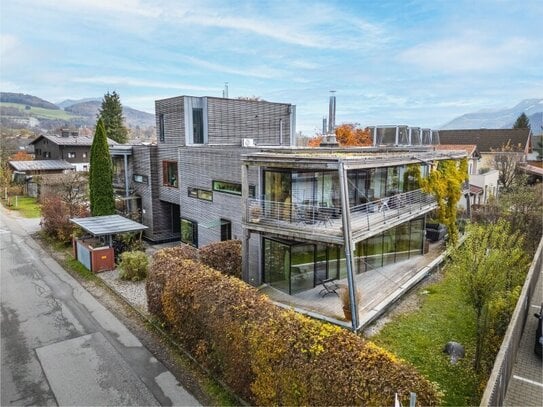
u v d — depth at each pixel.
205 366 10.84
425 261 20.36
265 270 17.67
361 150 21.14
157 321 13.74
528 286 12.82
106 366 11.21
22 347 12.28
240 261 18.38
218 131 25.28
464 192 25.77
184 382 10.45
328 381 7.24
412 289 16.89
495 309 10.92
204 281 11.62
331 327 8.48
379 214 17.39
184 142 24.66
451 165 22.86
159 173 26.80
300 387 7.77
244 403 9.47
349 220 13.03
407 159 16.98
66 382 10.45
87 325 13.80
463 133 57.03
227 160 20.33
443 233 24.34
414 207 19.62
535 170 38.72
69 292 16.98
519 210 22.64
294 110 29.67
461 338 12.42
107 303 15.78
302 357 7.82
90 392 10.04
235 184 19.98
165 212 27.48
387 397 6.47
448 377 10.32
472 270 11.04
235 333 9.48
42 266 20.67
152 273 13.90
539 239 21.19
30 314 14.71
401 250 20.48
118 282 18.06
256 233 17.50
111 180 26.28
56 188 35.59
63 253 23.17
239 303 10.09
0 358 11.62
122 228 20.52
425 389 6.50
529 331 12.49
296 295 15.97
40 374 10.82
